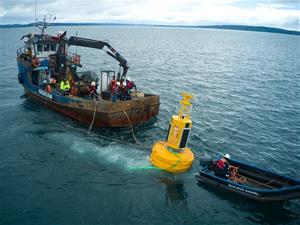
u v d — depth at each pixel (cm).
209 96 3422
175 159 1527
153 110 2314
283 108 3066
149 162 1642
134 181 1462
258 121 2577
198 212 1278
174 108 2783
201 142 2012
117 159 1680
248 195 1353
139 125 2259
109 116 2084
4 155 1697
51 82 2531
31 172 1523
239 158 1825
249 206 1330
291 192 1294
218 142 2039
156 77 4506
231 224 1222
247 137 2175
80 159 1673
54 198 1320
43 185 1413
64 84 2355
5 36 15812
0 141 1880
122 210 1262
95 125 2167
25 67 2745
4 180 1445
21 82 2894
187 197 1368
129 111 2158
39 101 2645
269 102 3303
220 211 1291
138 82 4012
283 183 1399
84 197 1334
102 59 6372
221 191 1423
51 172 1527
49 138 1952
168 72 5116
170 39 19688
